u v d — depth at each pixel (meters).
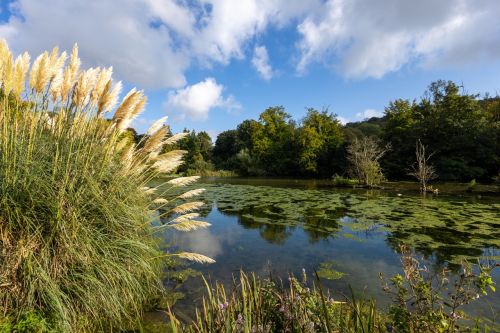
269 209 9.45
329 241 5.71
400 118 27.41
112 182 3.23
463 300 1.75
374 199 11.63
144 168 4.03
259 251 5.06
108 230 2.96
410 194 13.39
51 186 2.62
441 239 5.74
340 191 14.98
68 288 2.35
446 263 4.37
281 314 1.97
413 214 8.34
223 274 3.95
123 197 3.42
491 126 21.38
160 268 3.84
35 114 2.83
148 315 2.82
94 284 2.45
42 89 2.82
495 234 6.10
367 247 5.31
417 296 1.93
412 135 23.86
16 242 2.30
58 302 2.07
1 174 2.47
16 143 2.58
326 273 4.04
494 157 19.88
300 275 3.96
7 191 2.39
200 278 3.77
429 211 8.78
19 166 2.51
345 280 3.80
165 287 3.47
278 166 35.53
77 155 2.81
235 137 50.12
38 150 2.82
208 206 10.10
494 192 13.78
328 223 7.31
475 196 12.46
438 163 21.56
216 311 2.11
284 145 35.44
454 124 21.81
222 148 52.03
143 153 3.88
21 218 2.37
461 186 17.09
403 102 28.16
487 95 27.45
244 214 8.58
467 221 7.35
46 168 2.76
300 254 4.90
